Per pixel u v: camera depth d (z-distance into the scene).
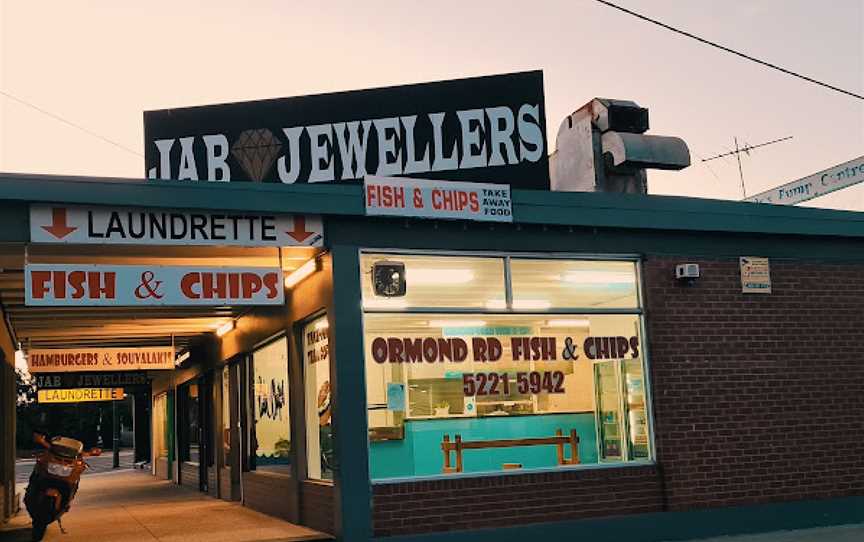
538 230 10.77
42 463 11.23
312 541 9.73
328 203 9.59
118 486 22.48
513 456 10.30
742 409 11.41
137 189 8.89
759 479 11.32
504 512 10.05
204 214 9.25
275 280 9.47
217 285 9.28
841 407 11.98
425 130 15.90
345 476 9.45
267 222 9.50
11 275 10.60
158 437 26.77
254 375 14.23
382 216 9.84
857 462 11.92
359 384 9.66
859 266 12.53
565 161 14.48
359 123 16.06
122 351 16.80
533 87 15.81
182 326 16.19
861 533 11.03
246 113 16.34
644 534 10.62
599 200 10.96
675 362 11.20
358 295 9.81
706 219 11.51
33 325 15.17
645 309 11.22
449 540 9.71
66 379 22.58
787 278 12.05
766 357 11.68
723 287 11.64
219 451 16.97
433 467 9.93
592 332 10.97
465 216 10.18
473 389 10.27
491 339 10.45
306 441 11.38
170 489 20.36
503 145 15.68
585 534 10.34
